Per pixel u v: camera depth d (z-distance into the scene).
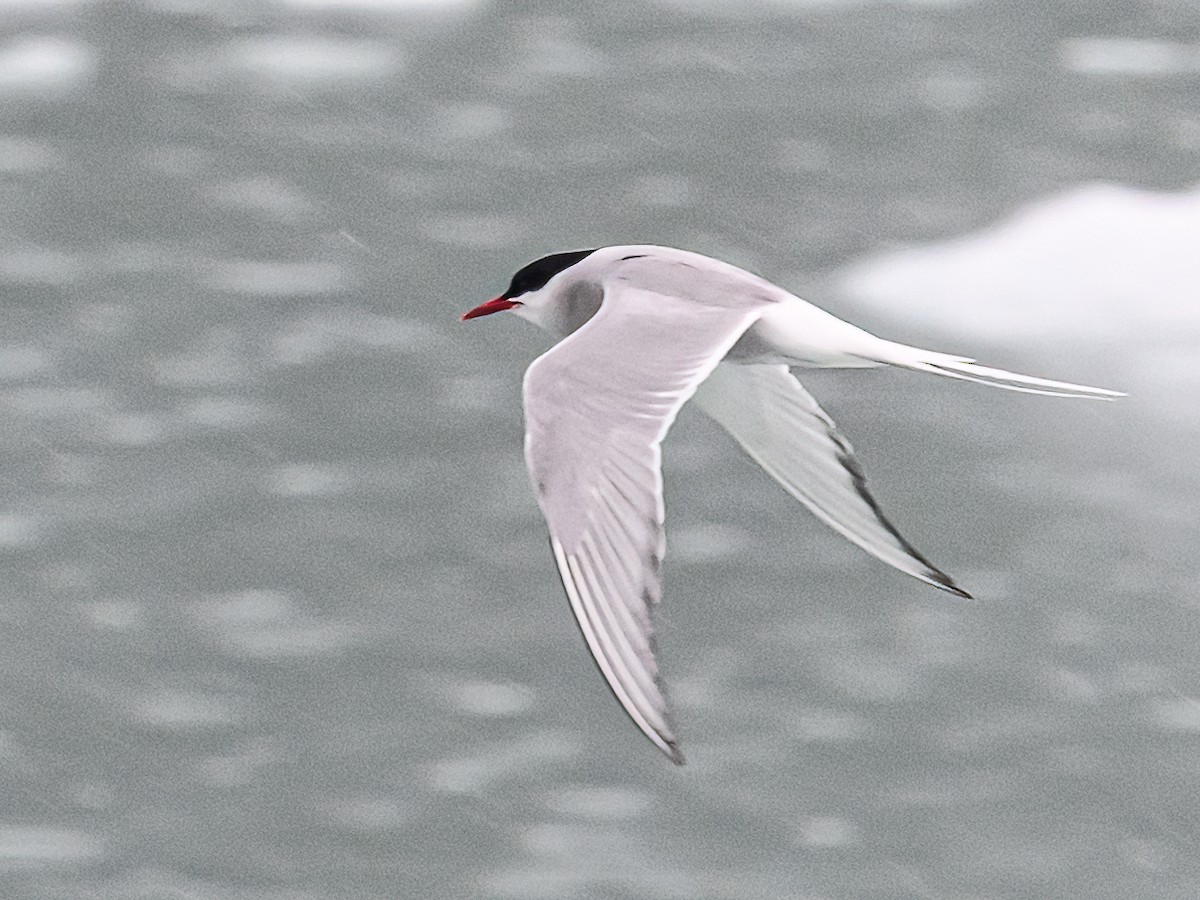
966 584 14.48
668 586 14.34
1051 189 23.77
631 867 11.59
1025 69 28.16
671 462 16.17
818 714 12.84
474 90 27.20
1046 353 19.08
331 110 26.39
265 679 13.34
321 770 12.45
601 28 29.52
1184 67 28.22
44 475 16.30
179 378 18.25
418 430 17.09
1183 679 13.25
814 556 14.70
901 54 28.64
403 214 22.86
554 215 23.08
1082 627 13.88
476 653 13.56
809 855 11.66
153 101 26.56
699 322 5.58
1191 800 12.08
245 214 22.80
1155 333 19.00
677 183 24.12
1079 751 12.52
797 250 22.22
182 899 11.45
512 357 18.69
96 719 12.98
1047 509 15.71
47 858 11.77
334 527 15.34
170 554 14.98
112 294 20.36
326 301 20.20
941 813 11.99
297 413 17.47
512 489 15.94
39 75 27.30
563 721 12.84
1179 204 21.50
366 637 13.77
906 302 20.53
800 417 6.53
